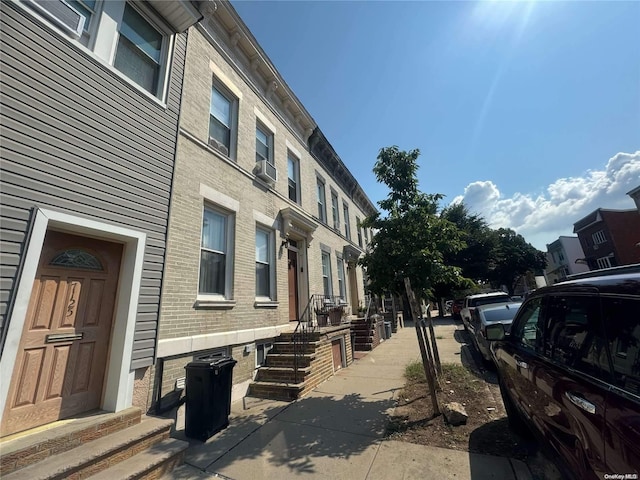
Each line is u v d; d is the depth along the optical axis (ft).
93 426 11.07
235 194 23.31
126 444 10.94
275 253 27.45
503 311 26.63
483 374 22.62
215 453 12.59
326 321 29.84
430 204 20.11
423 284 18.08
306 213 35.81
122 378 12.78
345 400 18.28
